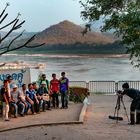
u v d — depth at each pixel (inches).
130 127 624.1
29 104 777.6
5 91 716.7
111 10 708.7
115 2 692.1
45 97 834.8
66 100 893.2
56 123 658.2
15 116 741.3
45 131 593.0
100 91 1409.9
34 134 570.3
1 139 541.3
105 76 3553.2
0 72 839.1
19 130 610.5
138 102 653.3
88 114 786.8
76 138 534.0
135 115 713.0
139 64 916.6
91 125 647.1
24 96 776.3
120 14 697.0
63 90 887.7
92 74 3804.1
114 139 524.1
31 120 705.0
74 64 5900.6
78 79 3166.8
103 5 716.0
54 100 894.4
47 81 855.7
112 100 1118.4
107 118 729.0
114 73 3956.7
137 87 1464.1
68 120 692.7
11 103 745.6
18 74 855.1
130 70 4409.5
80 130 596.4
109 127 624.4
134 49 714.2
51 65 5497.1
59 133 573.3
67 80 894.4
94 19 754.2
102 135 551.8
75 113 796.6
